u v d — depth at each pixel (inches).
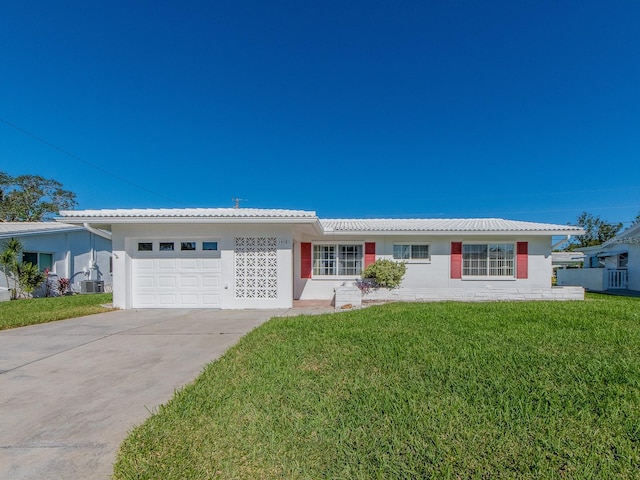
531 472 92.4
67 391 159.0
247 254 443.8
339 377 162.6
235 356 204.7
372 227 569.3
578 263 1531.7
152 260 453.4
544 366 172.6
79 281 802.8
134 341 256.5
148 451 105.2
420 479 90.4
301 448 105.1
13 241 644.7
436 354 194.5
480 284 556.7
